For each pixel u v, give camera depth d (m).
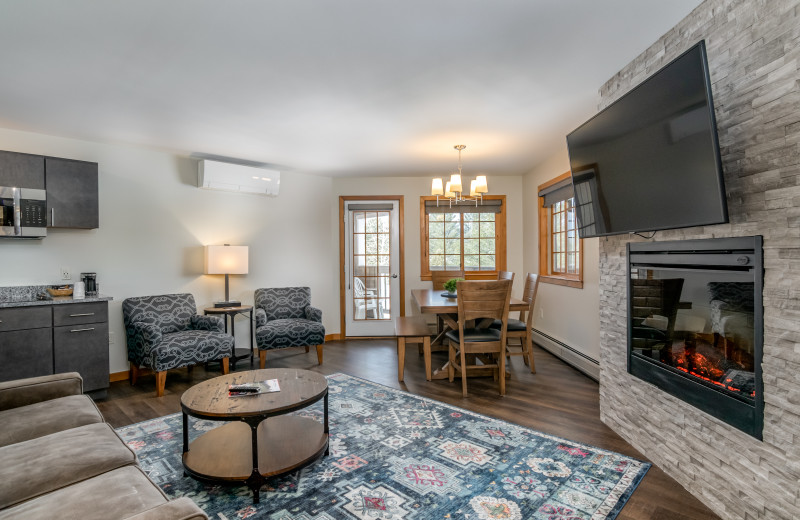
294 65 2.48
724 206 1.65
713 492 1.87
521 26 2.09
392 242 6.00
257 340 4.36
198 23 2.03
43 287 3.73
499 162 5.06
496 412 3.10
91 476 1.47
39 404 2.06
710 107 1.63
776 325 1.55
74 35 2.13
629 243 2.50
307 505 1.96
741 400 1.70
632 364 2.49
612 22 2.07
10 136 3.61
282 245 5.45
